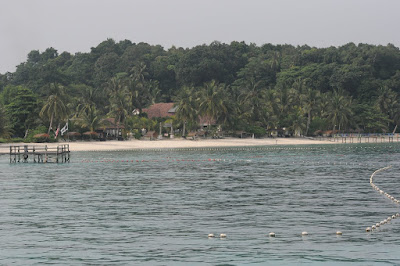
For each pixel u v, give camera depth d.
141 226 75.81
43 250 62.94
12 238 68.81
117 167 182.25
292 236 69.00
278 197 103.56
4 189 119.50
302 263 57.12
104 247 64.06
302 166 183.50
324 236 68.88
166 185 126.06
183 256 60.00
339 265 56.38
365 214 84.06
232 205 93.81
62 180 139.12
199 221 79.06
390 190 115.44
